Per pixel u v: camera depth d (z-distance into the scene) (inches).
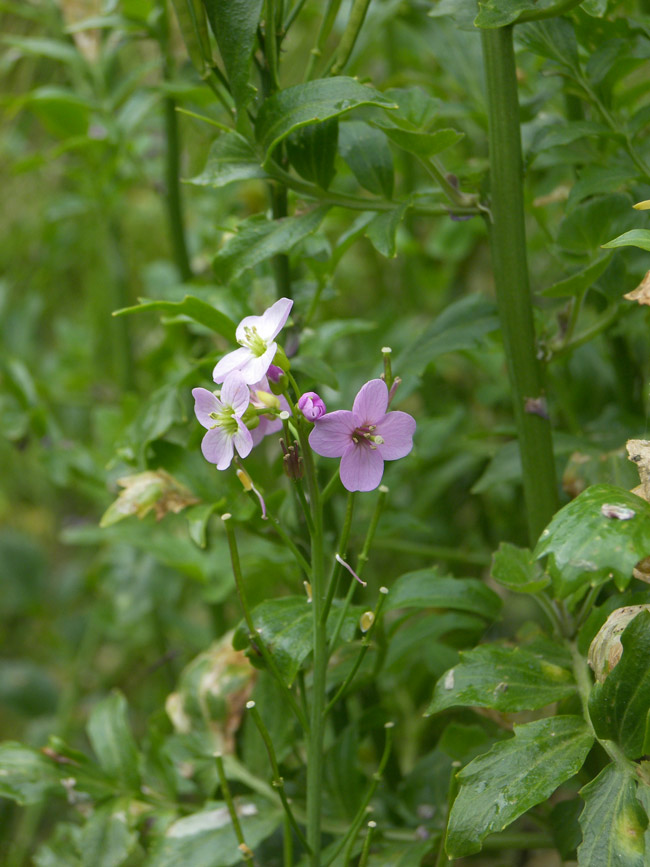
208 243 24.8
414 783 19.5
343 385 24.9
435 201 18.8
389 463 22.2
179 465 19.3
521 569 17.7
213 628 24.5
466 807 16.4
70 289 38.1
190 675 19.6
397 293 32.4
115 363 32.0
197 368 19.3
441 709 17.1
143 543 22.5
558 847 18.1
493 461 20.0
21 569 34.3
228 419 16.8
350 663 19.2
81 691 31.5
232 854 18.5
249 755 19.3
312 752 17.5
